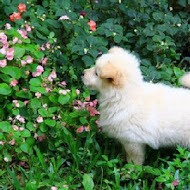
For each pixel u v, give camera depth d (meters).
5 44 1.79
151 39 2.14
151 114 1.73
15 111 1.76
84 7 2.34
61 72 1.97
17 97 1.83
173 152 1.85
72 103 1.85
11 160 1.74
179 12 2.37
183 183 1.65
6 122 1.74
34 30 2.02
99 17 2.26
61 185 1.68
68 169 1.78
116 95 1.71
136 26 2.22
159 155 1.82
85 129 1.82
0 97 1.78
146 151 1.84
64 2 2.18
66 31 2.07
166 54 2.19
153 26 2.23
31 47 1.87
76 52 1.98
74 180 1.74
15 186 1.66
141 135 1.74
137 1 2.28
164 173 1.68
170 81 2.05
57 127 1.78
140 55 2.16
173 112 1.73
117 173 1.71
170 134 1.74
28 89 1.82
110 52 1.79
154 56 2.12
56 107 1.80
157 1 2.31
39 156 1.73
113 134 1.79
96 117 1.82
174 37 2.25
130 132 1.74
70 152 1.79
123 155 1.86
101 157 1.80
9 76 1.82
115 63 1.69
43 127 1.78
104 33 2.10
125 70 1.70
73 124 1.83
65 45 2.09
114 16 2.27
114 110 1.74
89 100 1.90
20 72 1.81
